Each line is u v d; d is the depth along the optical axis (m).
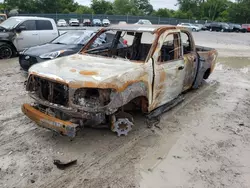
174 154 3.76
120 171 3.30
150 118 4.61
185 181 3.19
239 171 3.47
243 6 66.31
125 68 3.87
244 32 43.25
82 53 4.89
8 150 3.63
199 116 5.21
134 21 51.78
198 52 6.18
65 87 3.49
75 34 8.36
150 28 4.58
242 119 5.21
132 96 3.78
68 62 4.14
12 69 8.37
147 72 4.05
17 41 10.10
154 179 3.19
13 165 3.31
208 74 7.32
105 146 3.84
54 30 11.20
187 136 4.33
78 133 4.15
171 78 4.70
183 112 5.38
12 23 10.33
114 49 5.40
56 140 3.94
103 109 3.44
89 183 3.05
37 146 3.76
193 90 6.96
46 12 57.12
